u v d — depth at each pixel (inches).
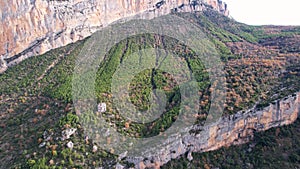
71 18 5802.2
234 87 3892.7
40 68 4889.3
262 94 3757.4
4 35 5177.2
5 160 2859.3
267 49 5447.8
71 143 2874.0
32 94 4183.1
